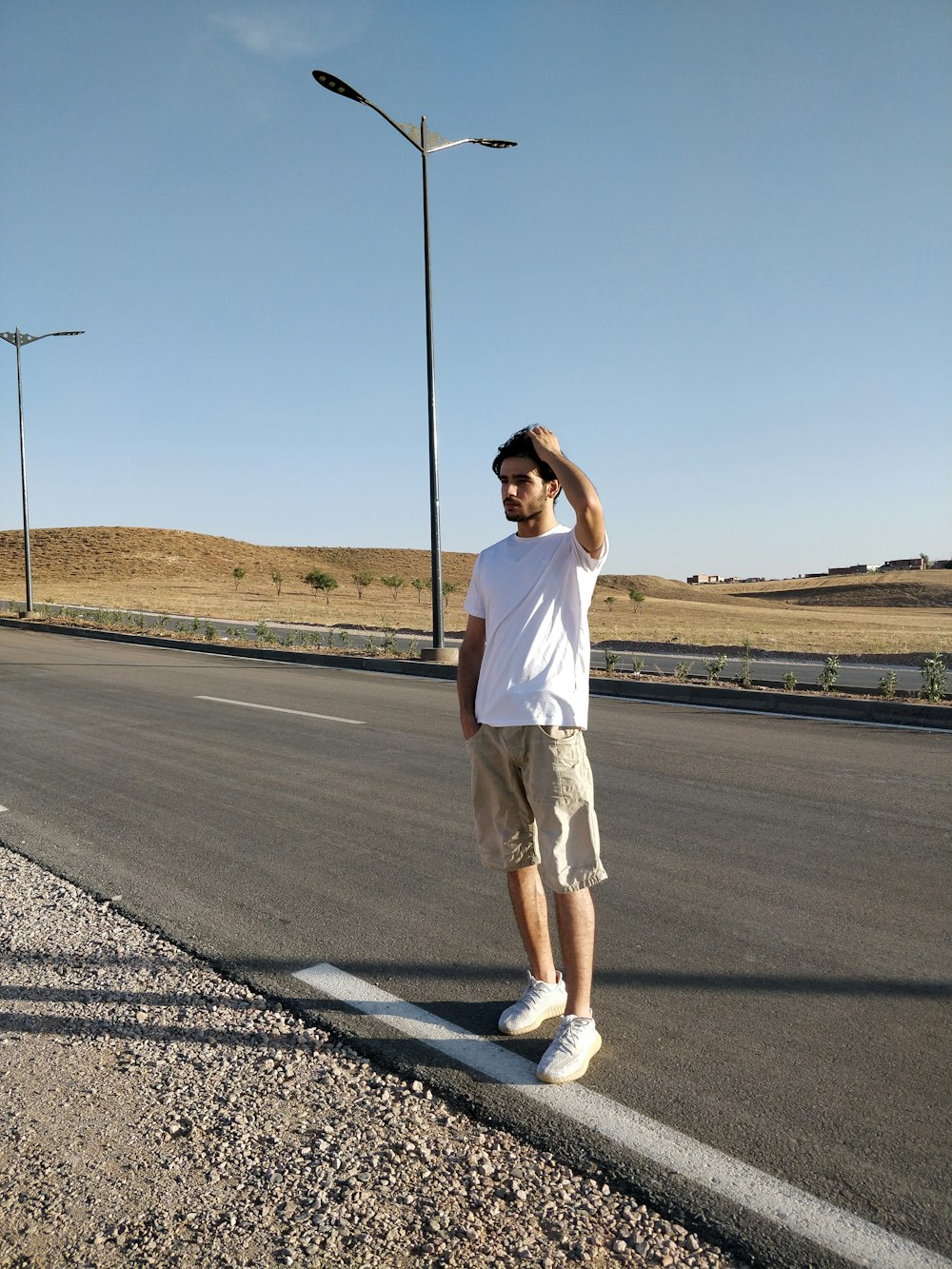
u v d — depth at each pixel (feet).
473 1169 7.23
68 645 63.05
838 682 48.11
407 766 22.81
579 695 8.94
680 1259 6.28
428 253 48.19
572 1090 8.46
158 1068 8.81
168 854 15.80
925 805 18.81
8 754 24.59
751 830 17.04
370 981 10.85
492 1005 10.24
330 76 43.45
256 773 22.08
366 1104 8.18
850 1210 6.77
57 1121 7.90
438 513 48.65
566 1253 6.31
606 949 11.73
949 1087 8.46
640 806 18.81
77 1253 6.29
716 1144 7.59
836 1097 8.31
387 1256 6.24
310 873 14.75
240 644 59.88
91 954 11.53
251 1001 10.27
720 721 30.40
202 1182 7.04
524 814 9.30
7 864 15.26
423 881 14.37
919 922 12.50
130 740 26.61
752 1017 9.91
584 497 8.25
